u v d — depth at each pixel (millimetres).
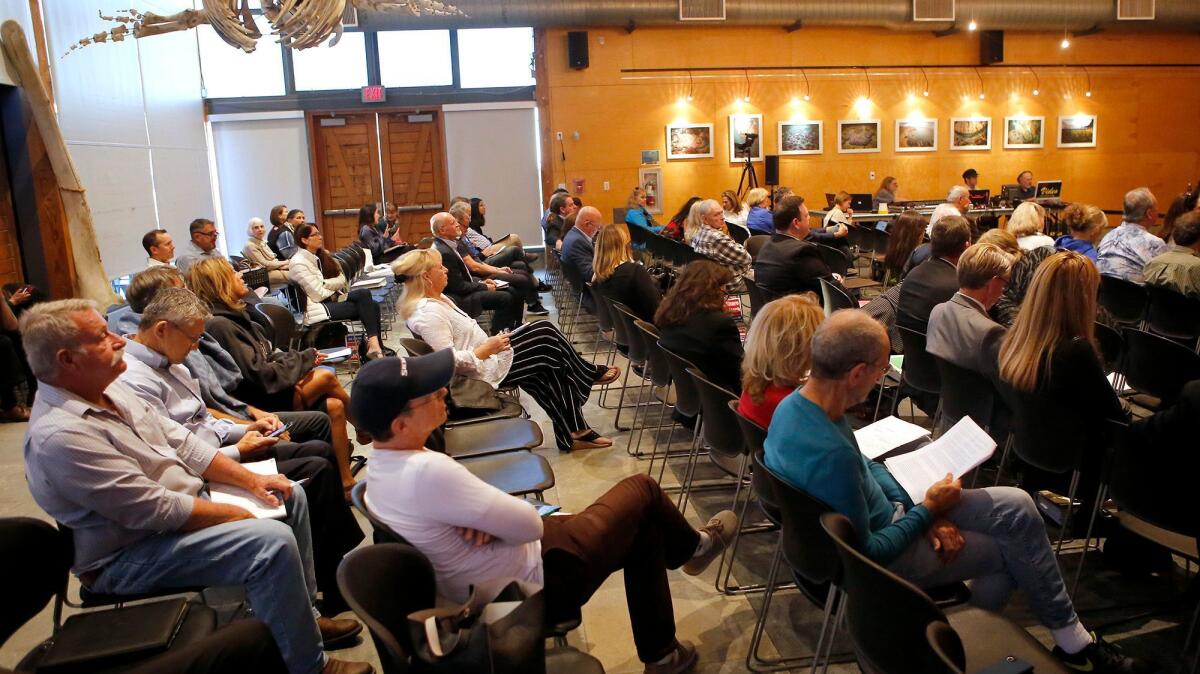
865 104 12219
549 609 2088
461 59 11711
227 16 5070
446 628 1498
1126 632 2488
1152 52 12820
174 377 2932
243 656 1741
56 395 2145
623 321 4516
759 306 5430
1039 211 5301
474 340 4078
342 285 6559
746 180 12133
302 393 3730
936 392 3508
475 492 1857
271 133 11547
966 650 1778
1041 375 2521
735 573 3002
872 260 8953
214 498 2436
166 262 5977
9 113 6465
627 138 11820
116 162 7945
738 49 11852
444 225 6617
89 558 2189
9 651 2678
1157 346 3621
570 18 10828
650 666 2400
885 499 2174
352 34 11469
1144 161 13070
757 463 2230
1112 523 2779
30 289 5750
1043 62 12562
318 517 2793
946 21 11484
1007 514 2117
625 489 2281
